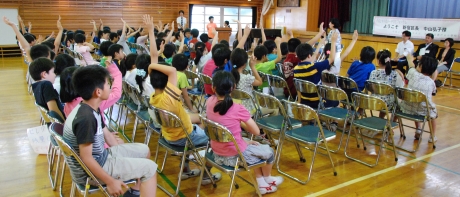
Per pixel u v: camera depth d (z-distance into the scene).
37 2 11.34
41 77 2.87
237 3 13.84
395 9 11.68
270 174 3.07
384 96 4.03
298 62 4.22
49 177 3.09
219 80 2.47
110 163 2.08
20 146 3.79
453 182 3.14
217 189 2.95
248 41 10.88
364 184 3.08
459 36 8.03
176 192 2.79
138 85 3.66
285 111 3.14
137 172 2.12
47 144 3.54
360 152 3.79
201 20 13.62
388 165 3.47
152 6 12.79
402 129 4.20
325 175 3.24
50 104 2.75
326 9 12.62
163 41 6.12
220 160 2.55
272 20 14.23
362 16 12.41
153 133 4.24
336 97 3.58
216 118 2.53
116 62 4.32
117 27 12.52
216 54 3.70
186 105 3.86
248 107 3.59
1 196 2.79
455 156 3.71
